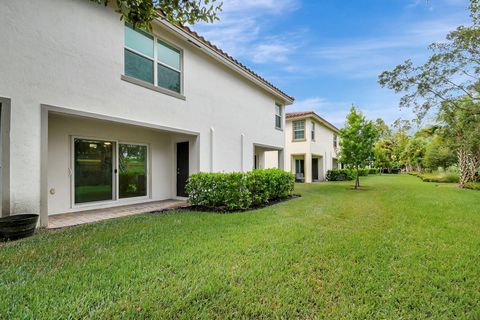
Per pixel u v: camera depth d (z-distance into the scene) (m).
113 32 6.04
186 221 5.41
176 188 9.17
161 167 8.89
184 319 2.08
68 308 2.18
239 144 10.45
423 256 3.45
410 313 2.23
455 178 17.94
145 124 6.67
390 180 20.81
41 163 4.80
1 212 4.35
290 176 9.98
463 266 3.16
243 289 2.55
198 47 8.12
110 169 7.49
